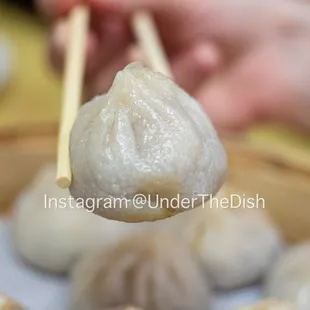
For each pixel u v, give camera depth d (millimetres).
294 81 457
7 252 396
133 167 253
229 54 463
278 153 400
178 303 354
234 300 384
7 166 405
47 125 413
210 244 386
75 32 356
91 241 387
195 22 437
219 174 264
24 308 322
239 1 451
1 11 627
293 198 392
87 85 430
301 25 469
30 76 549
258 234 391
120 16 413
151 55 356
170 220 399
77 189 260
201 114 273
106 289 353
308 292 360
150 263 359
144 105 263
